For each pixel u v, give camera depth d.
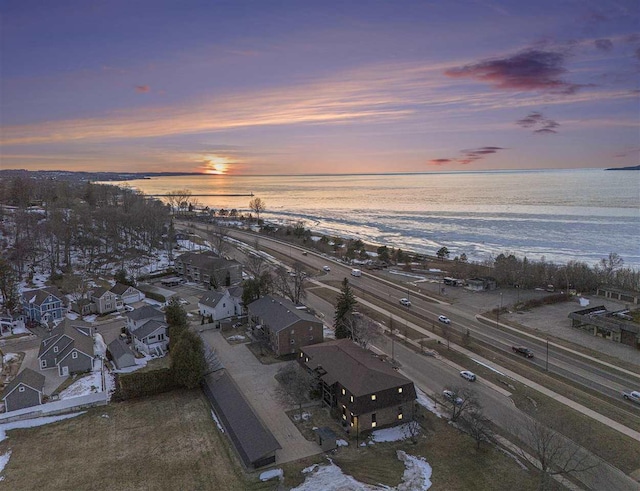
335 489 37.84
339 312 70.88
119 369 59.97
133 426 47.69
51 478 39.16
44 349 60.22
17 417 48.12
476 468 40.66
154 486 38.28
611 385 56.66
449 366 62.19
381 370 50.44
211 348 64.88
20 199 170.62
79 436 45.75
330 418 49.41
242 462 41.66
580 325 77.69
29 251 107.56
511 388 55.75
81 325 69.06
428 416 49.69
